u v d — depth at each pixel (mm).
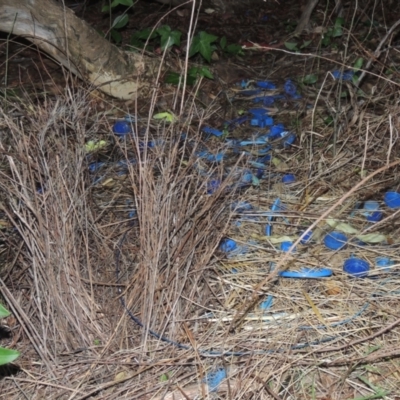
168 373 750
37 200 752
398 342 778
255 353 760
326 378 744
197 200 835
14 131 862
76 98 1012
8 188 773
